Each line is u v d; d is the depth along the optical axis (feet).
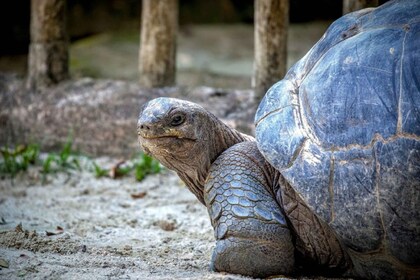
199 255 54.03
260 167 49.14
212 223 48.47
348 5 69.51
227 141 52.47
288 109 47.14
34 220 64.34
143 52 90.53
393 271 43.45
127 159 87.04
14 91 94.79
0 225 61.77
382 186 41.60
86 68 128.88
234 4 174.91
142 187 78.07
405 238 41.42
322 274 48.98
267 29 81.66
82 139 89.35
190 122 49.03
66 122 90.38
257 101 83.66
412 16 45.37
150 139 48.42
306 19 173.37
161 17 88.63
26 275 45.57
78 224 63.62
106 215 67.56
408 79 42.63
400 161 41.22
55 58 93.81
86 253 52.90
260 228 45.78
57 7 92.73
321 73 46.42
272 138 46.39
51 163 85.61
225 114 84.48
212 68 135.44
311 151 44.32
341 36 47.98
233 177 48.01
